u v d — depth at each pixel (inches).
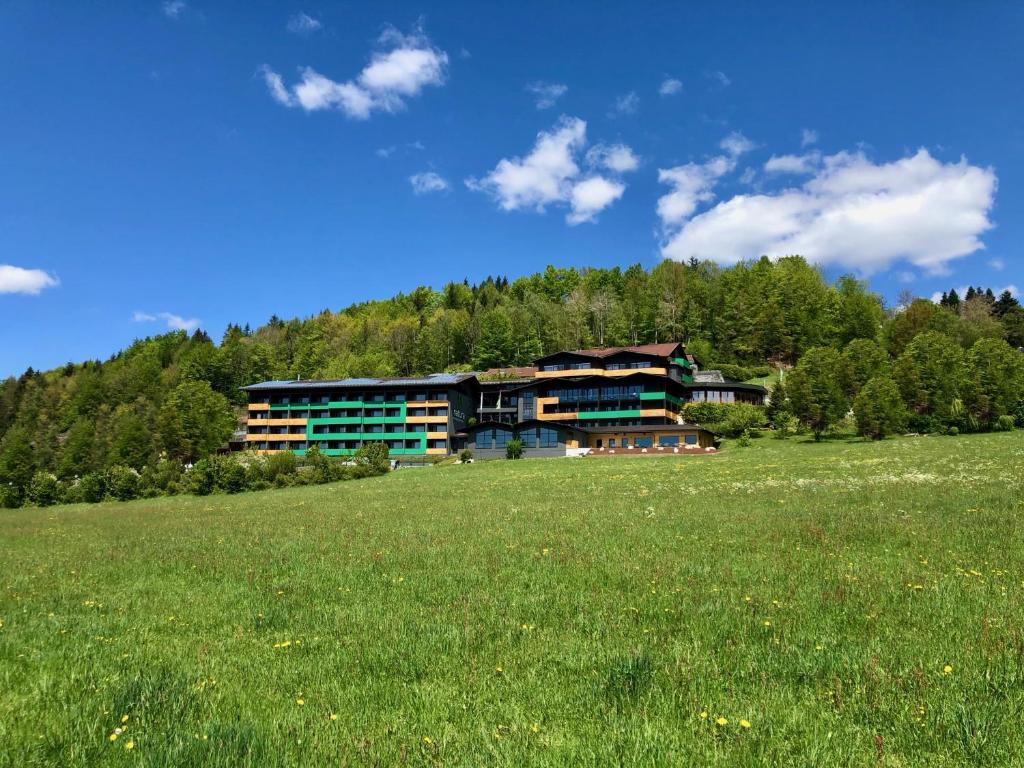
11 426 5580.7
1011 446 1784.0
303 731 228.4
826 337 4975.4
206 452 3853.3
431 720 238.5
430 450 4013.3
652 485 1445.6
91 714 247.6
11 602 497.7
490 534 781.3
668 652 304.7
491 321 5625.0
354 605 437.1
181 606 462.3
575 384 3855.8
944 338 2915.8
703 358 4872.0
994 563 476.1
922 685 248.5
